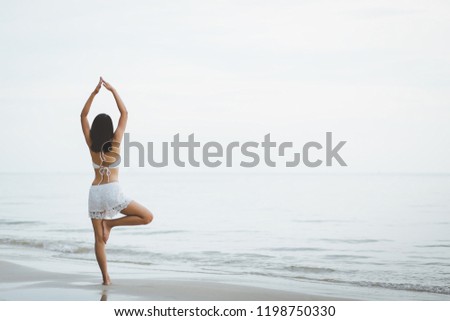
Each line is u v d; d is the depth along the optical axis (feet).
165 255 52.80
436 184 199.72
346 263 49.65
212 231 75.10
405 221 87.86
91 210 33.71
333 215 97.14
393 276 42.55
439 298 34.50
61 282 36.06
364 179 247.70
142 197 143.13
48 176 353.10
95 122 33.17
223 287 35.32
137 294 32.78
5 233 70.38
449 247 61.05
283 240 66.54
